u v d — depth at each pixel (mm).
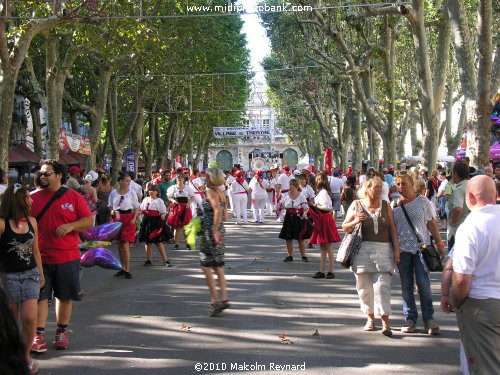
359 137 34594
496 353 4121
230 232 19766
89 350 6598
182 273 11789
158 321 7863
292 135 65750
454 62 35594
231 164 104812
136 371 5891
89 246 8922
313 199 11195
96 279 11156
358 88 24703
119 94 35000
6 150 15086
